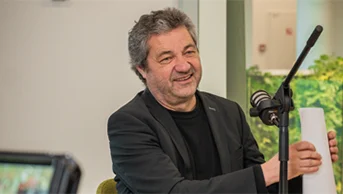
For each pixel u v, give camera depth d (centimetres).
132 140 153
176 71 158
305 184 137
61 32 234
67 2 231
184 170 158
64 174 72
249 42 242
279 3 246
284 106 122
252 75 244
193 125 168
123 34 232
